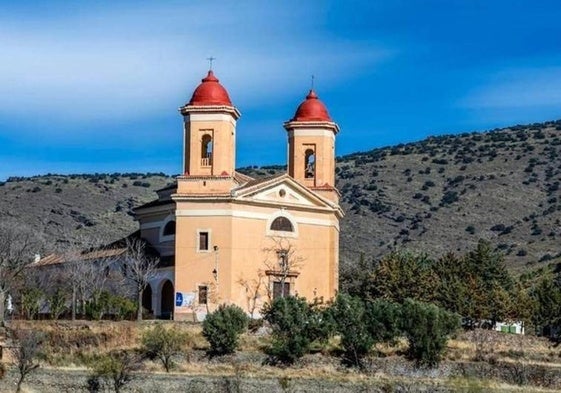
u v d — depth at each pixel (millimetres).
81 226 186125
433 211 198250
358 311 94875
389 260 118062
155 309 109688
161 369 92562
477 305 109312
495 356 95625
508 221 192000
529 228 187875
